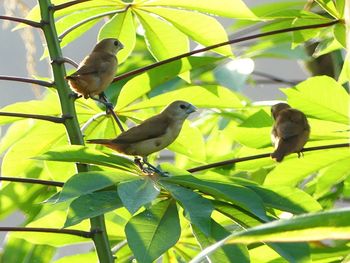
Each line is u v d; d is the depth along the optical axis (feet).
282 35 40.96
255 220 21.45
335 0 28.78
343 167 28.25
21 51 61.11
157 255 19.31
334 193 33.88
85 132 30.04
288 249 19.52
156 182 20.89
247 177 35.78
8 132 32.45
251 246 26.16
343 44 29.07
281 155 26.96
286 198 21.63
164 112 28.14
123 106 29.32
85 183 20.18
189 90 28.71
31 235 27.84
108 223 29.22
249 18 28.27
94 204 19.86
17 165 28.91
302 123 27.96
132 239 19.71
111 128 30.09
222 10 28.55
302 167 28.25
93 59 28.63
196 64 30.53
